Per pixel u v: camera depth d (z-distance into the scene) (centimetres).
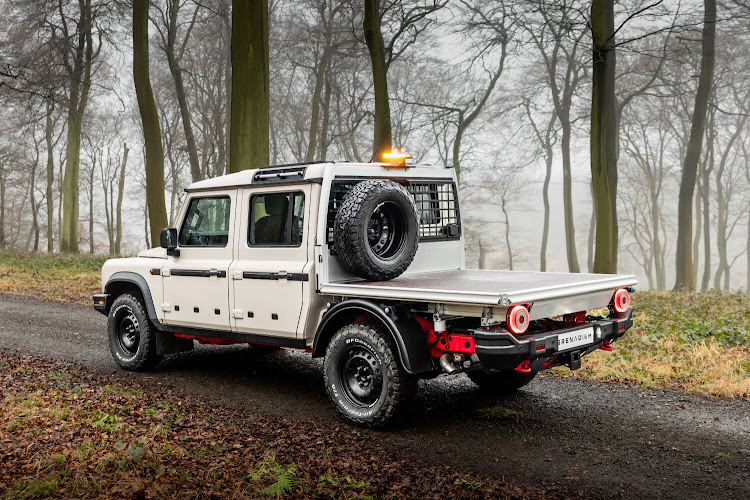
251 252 638
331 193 590
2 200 4553
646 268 4706
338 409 570
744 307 1337
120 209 4509
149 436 507
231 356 867
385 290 524
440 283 555
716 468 467
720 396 664
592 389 696
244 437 521
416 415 595
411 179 670
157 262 733
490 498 409
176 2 2691
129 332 779
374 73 1878
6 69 2473
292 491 412
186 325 707
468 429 555
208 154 3688
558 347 509
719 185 4000
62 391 648
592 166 1711
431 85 3319
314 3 2953
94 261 2489
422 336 530
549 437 536
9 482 408
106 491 397
